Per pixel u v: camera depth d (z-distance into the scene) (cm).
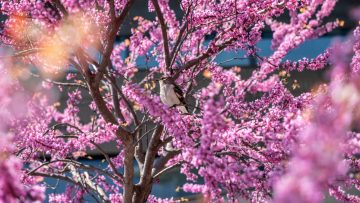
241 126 598
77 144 643
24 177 609
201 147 433
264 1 654
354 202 662
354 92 216
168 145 798
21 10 607
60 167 855
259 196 568
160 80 644
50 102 1134
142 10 1250
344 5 1278
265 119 570
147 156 708
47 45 636
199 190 857
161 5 855
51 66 814
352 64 617
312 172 203
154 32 929
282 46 911
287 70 750
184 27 710
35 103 973
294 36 973
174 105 609
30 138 615
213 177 448
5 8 614
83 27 640
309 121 394
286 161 464
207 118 419
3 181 299
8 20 667
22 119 697
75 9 577
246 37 674
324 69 1149
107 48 628
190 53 897
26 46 691
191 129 587
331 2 1130
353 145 427
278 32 1132
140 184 712
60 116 999
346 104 218
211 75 764
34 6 592
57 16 604
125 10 627
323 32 1136
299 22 1108
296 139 428
